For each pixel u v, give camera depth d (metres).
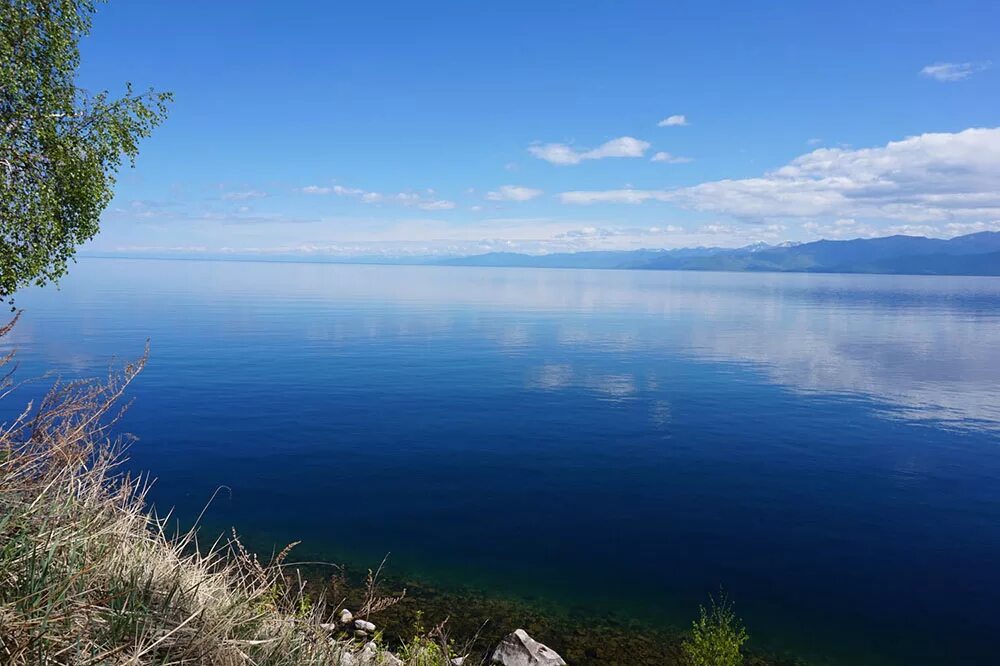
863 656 12.09
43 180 15.83
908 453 28.64
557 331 86.75
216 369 45.75
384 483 22.03
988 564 16.56
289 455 25.12
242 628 4.31
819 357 64.56
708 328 96.81
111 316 86.62
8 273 15.20
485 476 23.28
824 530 18.84
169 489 20.30
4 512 3.65
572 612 13.28
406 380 44.50
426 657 7.20
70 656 3.04
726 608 13.80
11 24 15.07
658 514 19.77
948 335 92.12
